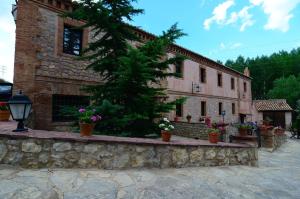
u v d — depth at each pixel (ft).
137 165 16.42
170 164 18.21
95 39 37.78
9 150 13.21
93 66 26.08
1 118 22.59
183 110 55.31
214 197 13.51
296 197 15.55
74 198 10.82
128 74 22.16
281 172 23.86
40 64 31.89
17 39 30.35
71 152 14.34
